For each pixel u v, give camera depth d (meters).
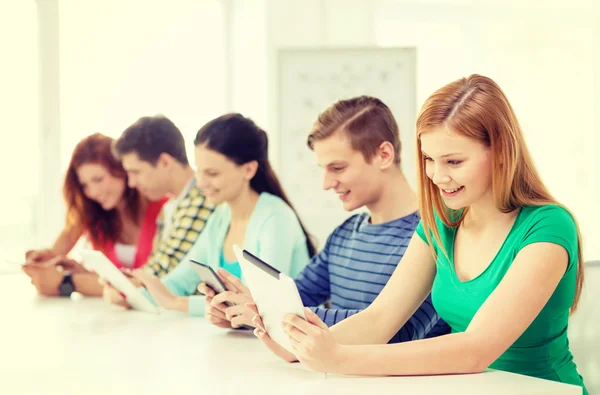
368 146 2.03
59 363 1.64
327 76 4.70
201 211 2.81
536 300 1.38
